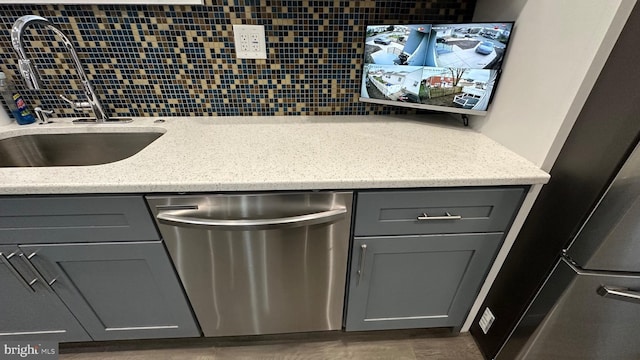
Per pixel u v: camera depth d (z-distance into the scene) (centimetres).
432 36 100
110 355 120
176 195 79
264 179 77
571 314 81
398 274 102
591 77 67
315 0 108
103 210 80
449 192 83
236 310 108
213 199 80
